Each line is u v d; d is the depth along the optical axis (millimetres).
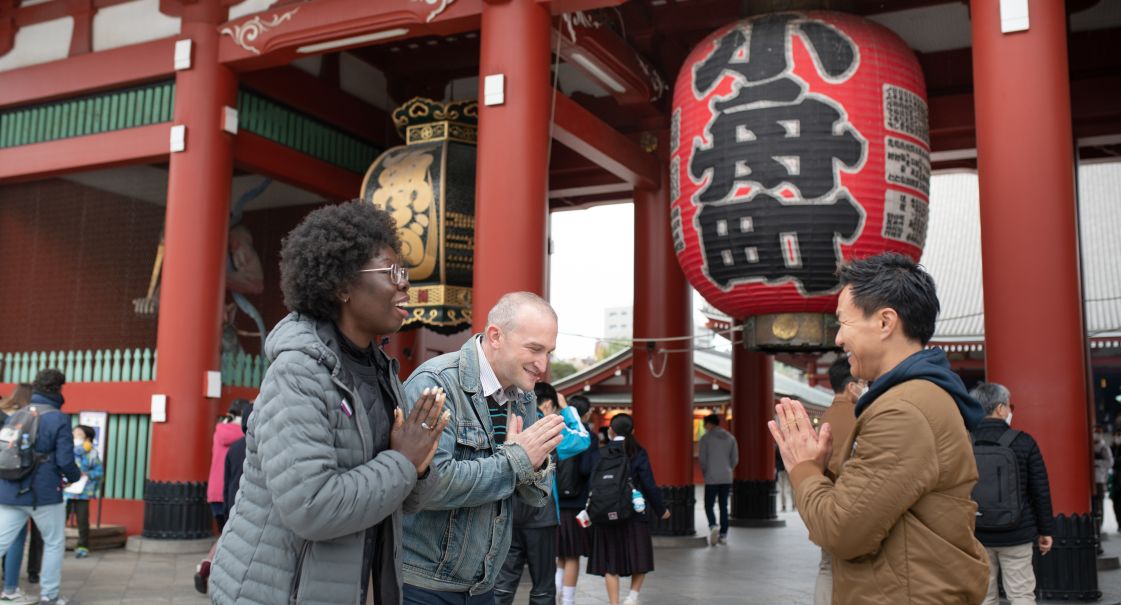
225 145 12688
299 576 2564
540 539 6555
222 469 8805
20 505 7480
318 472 2488
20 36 14391
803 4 8977
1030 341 7508
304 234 2807
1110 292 30562
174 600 8383
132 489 13156
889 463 2586
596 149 12906
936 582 2586
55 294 15648
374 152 15648
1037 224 7602
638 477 8234
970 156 14227
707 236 8719
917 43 13297
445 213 11492
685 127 8984
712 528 14328
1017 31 7879
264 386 2629
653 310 14641
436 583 3367
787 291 8500
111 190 15531
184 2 12727
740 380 18016
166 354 12242
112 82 13352
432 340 17328
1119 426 19266
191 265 12289
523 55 10039
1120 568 11102
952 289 31594
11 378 14797
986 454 5758
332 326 2840
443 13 10883
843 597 2744
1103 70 12641
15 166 14055
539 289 9758
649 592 9523
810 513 2738
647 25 13641
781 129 8312
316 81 14461
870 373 2973
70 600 8305
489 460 3197
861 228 8289
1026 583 5773
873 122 8336
